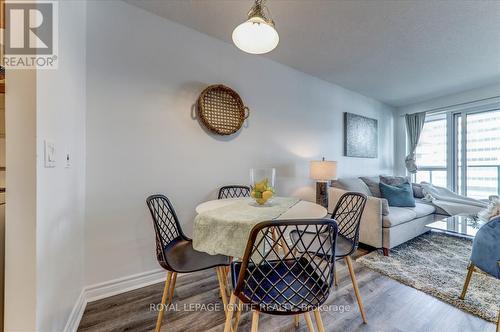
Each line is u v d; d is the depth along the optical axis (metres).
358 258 2.39
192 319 1.46
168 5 1.82
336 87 3.49
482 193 3.55
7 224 0.86
